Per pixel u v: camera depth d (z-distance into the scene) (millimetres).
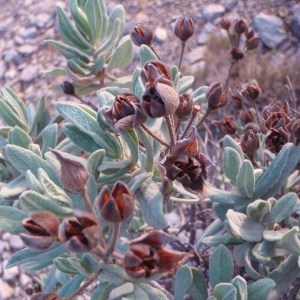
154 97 141
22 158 172
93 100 433
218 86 172
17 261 160
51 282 249
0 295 351
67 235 118
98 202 122
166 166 140
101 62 245
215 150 315
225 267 171
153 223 156
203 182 140
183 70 448
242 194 179
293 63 432
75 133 178
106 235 158
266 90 421
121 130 150
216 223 199
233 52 296
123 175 172
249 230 171
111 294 143
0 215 160
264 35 457
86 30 249
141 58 194
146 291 150
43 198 148
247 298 163
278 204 170
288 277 174
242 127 266
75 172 137
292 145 180
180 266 169
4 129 220
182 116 163
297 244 156
